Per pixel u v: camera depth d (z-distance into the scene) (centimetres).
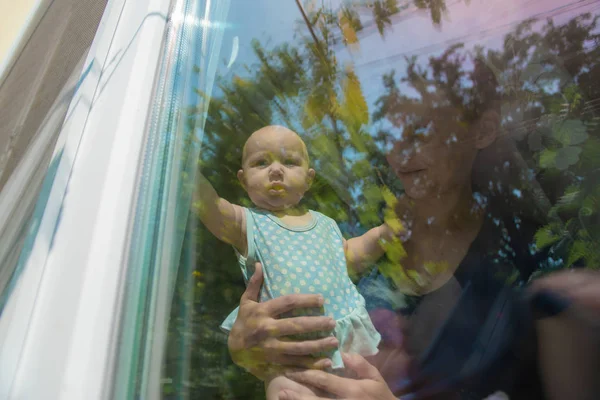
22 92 164
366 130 152
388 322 127
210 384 91
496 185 134
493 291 120
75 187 99
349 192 150
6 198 117
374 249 142
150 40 121
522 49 145
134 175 98
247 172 142
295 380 107
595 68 136
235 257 126
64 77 135
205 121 124
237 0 151
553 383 103
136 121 106
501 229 129
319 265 136
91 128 109
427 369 113
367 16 164
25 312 84
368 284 137
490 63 146
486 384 107
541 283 115
